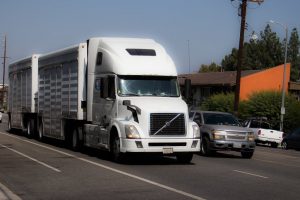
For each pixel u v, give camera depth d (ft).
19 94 100.73
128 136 53.88
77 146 68.69
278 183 44.37
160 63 59.16
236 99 123.65
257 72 209.26
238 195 37.22
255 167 57.77
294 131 109.91
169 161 60.29
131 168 51.98
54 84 78.02
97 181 42.75
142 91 57.77
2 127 134.00
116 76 57.98
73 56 69.05
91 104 64.59
